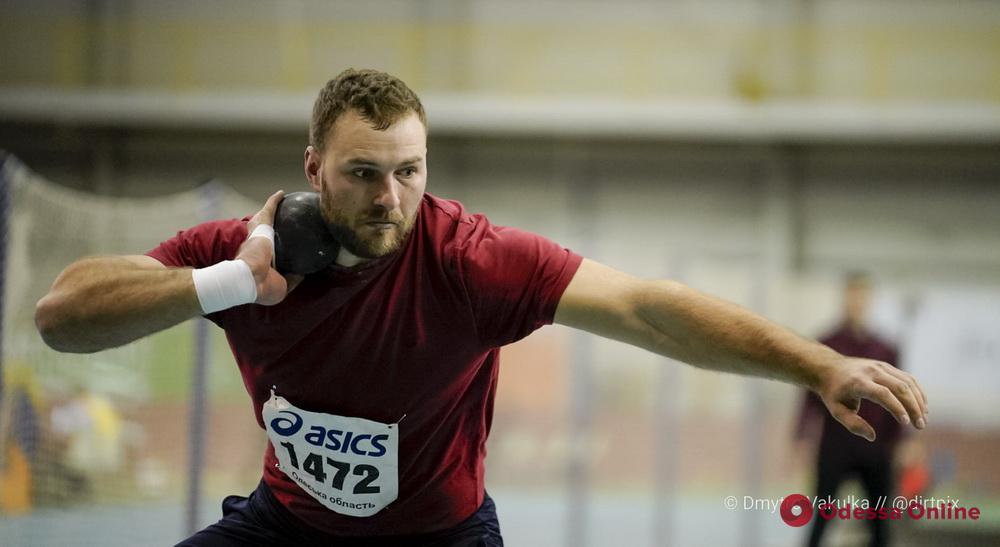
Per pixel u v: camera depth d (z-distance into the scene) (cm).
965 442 1844
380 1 2525
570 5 2498
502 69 2508
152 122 2478
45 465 1033
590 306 471
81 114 2452
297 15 2530
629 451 1805
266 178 2545
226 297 439
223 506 570
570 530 1628
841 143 2464
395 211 447
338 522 527
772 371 434
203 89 2534
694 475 1759
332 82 457
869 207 2469
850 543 1714
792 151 2483
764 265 1972
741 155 2495
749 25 2469
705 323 448
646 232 2497
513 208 2522
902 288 2361
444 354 485
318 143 455
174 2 2550
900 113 2328
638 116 2375
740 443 1755
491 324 482
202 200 1266
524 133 2448
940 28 2431
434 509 527
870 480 1338
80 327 445
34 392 1009
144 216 1194
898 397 401
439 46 2517
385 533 530
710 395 1766
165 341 1223
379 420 499
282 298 457
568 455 1778
